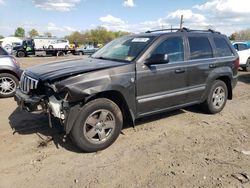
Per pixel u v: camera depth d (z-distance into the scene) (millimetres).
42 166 3881
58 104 4031
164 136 4953
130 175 3643
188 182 3473
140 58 4656
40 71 4469
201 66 5617
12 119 5844
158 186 3393
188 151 4352
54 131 5121
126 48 5109
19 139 4789
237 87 9992
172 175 3635
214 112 6250
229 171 3730
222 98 6344
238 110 6707
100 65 4457
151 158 4109
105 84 4172
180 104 5406
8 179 3562
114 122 4426
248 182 3473
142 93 4699
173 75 5102
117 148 4441
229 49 6461
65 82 3918
